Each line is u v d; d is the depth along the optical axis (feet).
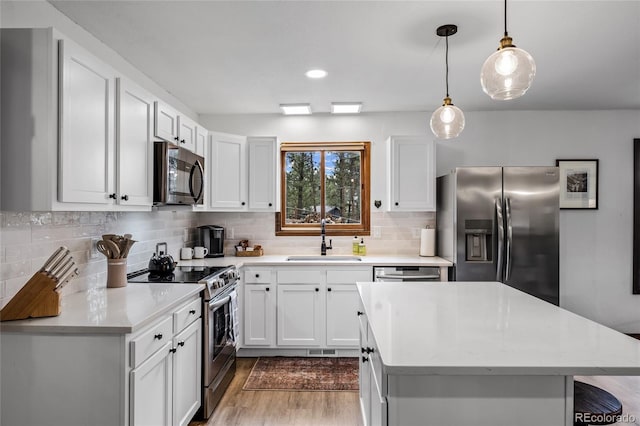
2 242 5.63
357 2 6.59
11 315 5.43
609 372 3.79
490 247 11.18
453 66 9.41
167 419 6.50
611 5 6.64
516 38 7.91
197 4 6.63
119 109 6.68
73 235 7.14
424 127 13.61
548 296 10.96
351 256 13.16
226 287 9.68
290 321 11.76
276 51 8.55
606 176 13.43
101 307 6.16
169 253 11.48
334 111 13.21
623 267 13.43
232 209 12.48
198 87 10.98
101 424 5.28
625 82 10.60
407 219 13.70
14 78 5.23
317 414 8.54
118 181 6.68
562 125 13.47
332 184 14.12
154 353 6.04
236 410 8.71
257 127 13.93
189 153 9.31
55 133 5.24
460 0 6.52
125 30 7.55
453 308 6.09
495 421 4.04
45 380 5.30
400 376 4.07
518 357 4.03
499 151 13.48
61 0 6.46
